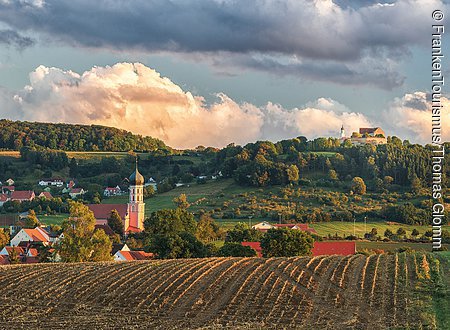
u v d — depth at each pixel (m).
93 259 106.56
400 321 59.94
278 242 114.25
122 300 68.25
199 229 163.50
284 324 60.22
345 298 66.88
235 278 74.62
